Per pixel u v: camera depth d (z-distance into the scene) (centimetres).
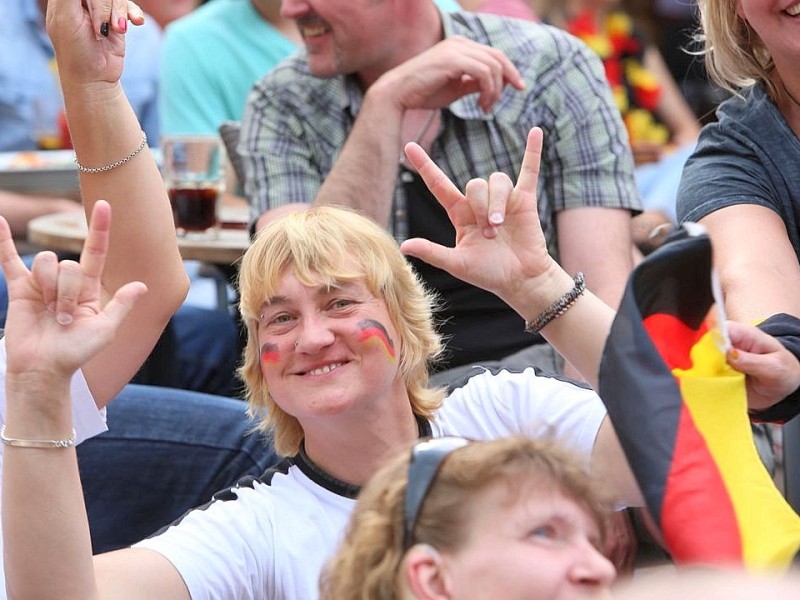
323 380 835
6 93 1912
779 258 894
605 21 2153
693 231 682
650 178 1859
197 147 1437
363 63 1305
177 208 1441
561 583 588
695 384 680
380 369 839
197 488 1098
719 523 627
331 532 848
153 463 1100
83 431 891
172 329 1496
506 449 622
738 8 945
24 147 1928
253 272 854
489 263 799
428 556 599
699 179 960
